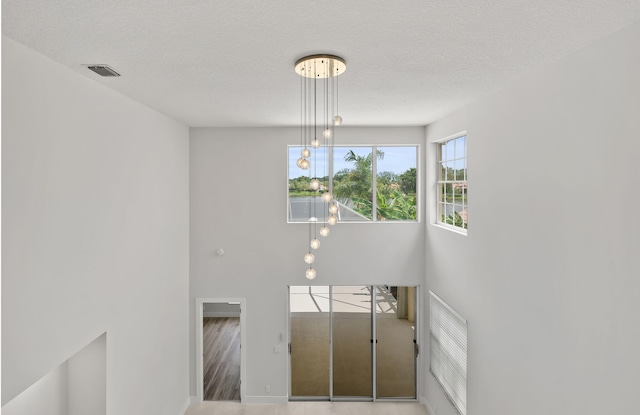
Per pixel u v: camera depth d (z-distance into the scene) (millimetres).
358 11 2686
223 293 7559
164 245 6219
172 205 6570
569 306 3434
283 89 4664
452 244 6172
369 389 7789
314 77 3865
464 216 6145
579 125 3305
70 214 3846
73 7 2604
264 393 7602
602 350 3062
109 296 4566
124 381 4922
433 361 7160
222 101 5277
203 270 7531
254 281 7570
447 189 6898
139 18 2768
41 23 2832
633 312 2779
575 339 3357
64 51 3375
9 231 3104
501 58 3566
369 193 7742
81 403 4520
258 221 7562
